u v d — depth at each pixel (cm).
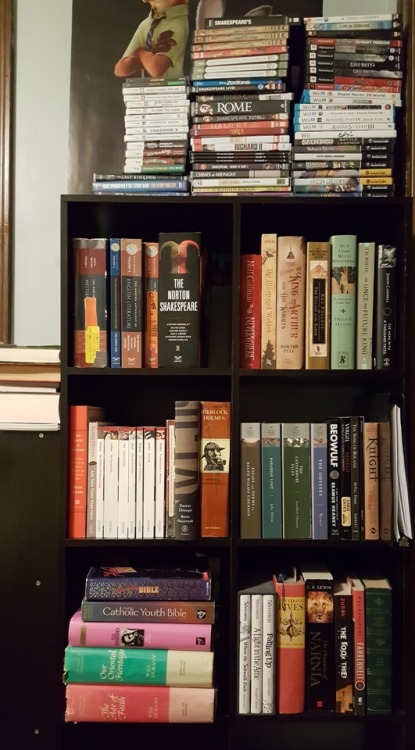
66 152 157
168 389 156
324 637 129
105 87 155
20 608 131
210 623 128
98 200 129
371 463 130
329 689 129
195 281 131
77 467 131
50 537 131
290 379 141
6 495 132
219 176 133
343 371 129
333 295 132
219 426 131
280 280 133
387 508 129
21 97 157
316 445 131
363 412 148
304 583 130
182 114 135
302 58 137
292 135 135
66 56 157
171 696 125
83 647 127
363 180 132
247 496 131
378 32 135
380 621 129
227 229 150
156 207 133
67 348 131
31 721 130
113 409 156
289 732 153
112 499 131
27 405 133
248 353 134
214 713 127
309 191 132
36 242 158
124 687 126
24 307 158
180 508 128
